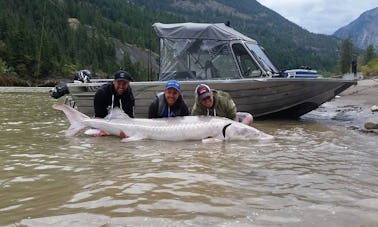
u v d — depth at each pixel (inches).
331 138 263.1
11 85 2313.0
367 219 102.8
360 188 134.0
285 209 111.2
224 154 199.8
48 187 137.1
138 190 130.6
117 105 296.5
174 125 255.1
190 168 164.7
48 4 5044.3
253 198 121.7
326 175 153.1
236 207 112.9
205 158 188.5
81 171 161.2
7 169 166.2
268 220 102.5
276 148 219.8
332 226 98.3
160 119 262.4
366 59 3319.4
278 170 161.5
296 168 165.6
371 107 493.7
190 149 217.2
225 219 103.3
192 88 363.6
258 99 374.3
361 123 359.6
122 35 5625.0
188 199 120.6
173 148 220.8
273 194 126.3
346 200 119.8
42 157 193.3
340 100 689.0
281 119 411.2
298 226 98.5
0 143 239.6
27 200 122.2
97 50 4362.7
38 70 2834.6
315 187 135.2
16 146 228.5
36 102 686.5
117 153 204.5
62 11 5157.5
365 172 158.7
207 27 397.1
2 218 106.2
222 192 128.3
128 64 3656.5
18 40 2984.7
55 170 163.6
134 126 260.8
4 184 142.0
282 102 380.8
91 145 233.0
